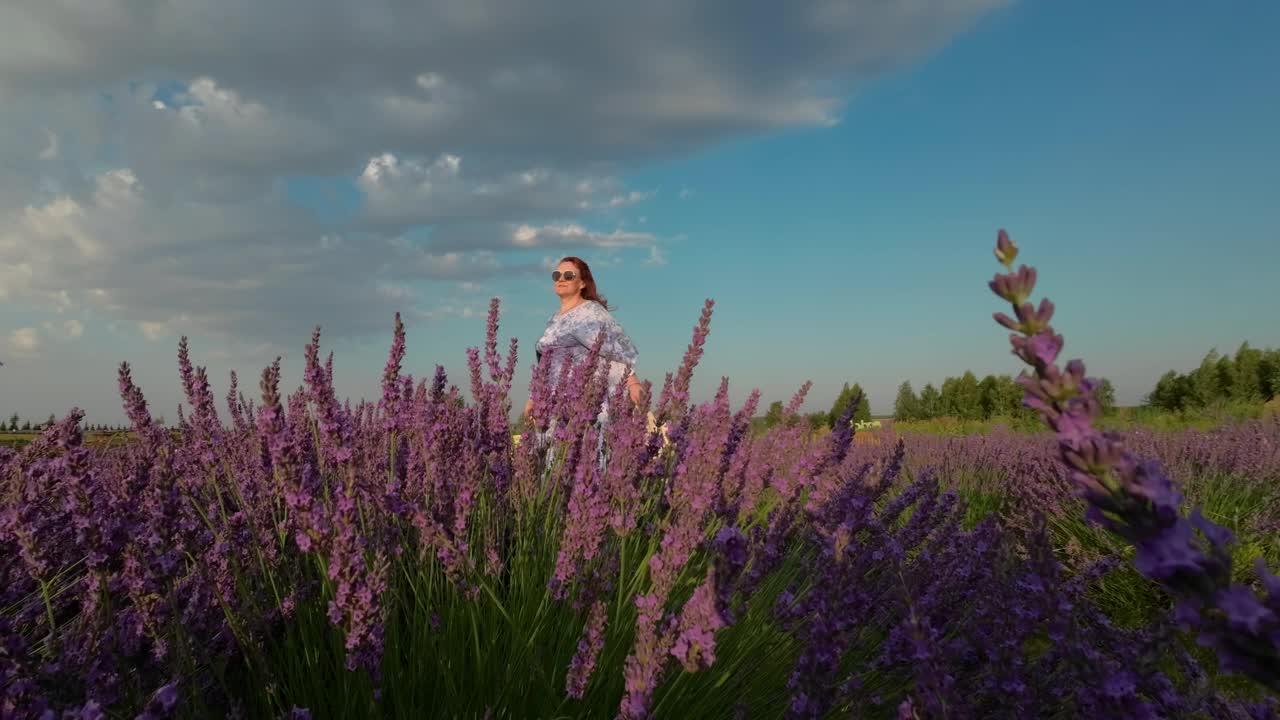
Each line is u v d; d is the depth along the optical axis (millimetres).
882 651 2469
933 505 3215
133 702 1903
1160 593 4109
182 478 2764
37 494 2193
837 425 3119
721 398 2803
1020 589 2279
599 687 2295
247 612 2273
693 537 1843
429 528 2350
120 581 2121
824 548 2518
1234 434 8703
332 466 2650
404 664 2623
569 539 2365
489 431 3326
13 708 1646
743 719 2223
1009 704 2037
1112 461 786
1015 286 860
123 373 2336
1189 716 1962
